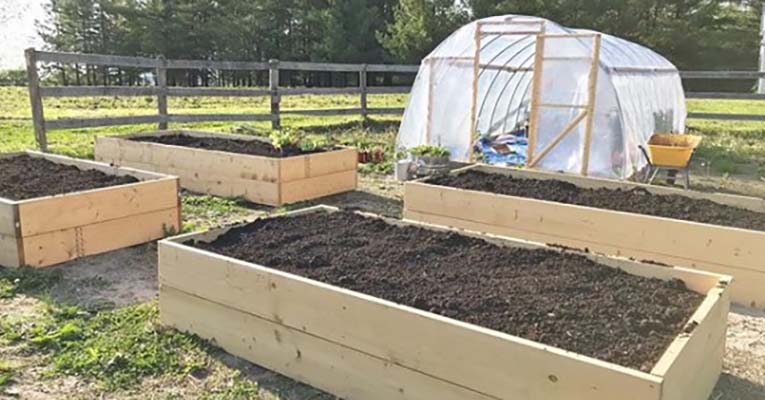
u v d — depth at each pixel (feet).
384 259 10.79
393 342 8.20
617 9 72.28
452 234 12.19
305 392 8.96
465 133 27.25
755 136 39.01
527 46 31.22
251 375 9.39
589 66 23.62
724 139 37.40
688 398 7.80
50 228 13.67
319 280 9.56
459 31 28.45
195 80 103.19
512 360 7.32
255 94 34.01
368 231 12.47
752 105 61.46
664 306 8.91
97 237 14.58
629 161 23.66
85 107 46.96
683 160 21.48
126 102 52.16
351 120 42.52
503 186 17.51
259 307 9.45
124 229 15.11
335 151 21.53
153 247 15.30
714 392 9.11
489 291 9.39
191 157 21.63
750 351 10.57
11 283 12.50
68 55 26.37
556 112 23.95
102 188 14.94
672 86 32.76
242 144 23.63
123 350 9.89
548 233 15.12
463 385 7.72
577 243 14.71
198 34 100.17
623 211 14.67
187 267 10.25
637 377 6.61
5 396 8.60
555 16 71.82
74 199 14.01
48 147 27.20
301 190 20.49
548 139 24.11
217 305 9.98
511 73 31.07
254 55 104.83
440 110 28.04
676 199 15.90
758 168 28.48
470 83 27.22
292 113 36.40
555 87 24.26
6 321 10.82
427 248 11.37
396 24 77.61
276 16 103.45
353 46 90.53
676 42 73.61
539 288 9.57
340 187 21.90
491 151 27.37
